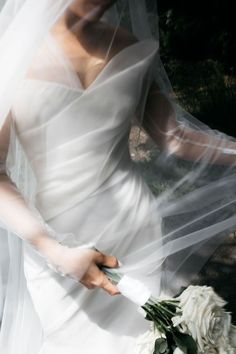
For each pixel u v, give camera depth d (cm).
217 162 247
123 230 233
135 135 240
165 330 213
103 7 219
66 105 216
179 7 393
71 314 237
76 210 229
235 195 245
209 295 211
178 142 245
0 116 212
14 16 214
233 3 525
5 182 219
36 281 239
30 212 217
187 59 410
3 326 264
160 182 247
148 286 238
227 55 542
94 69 218
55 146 221
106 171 229
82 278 217
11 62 209
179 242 242
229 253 364
